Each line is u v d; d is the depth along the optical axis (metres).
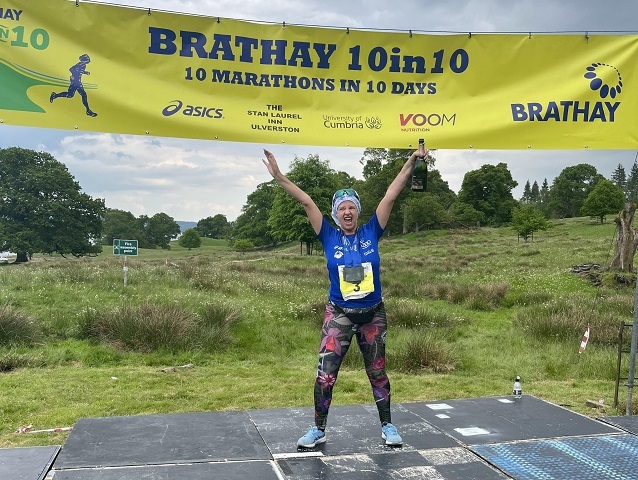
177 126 4.54
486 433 3.91
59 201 55.00
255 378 7.02
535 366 7.83
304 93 4.72
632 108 4.94
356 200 3.58
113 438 3.72
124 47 4.48
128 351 8.20
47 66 4.36
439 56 4.84
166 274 15.38
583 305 12.09
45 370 7.21
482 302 13.63
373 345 3.62
